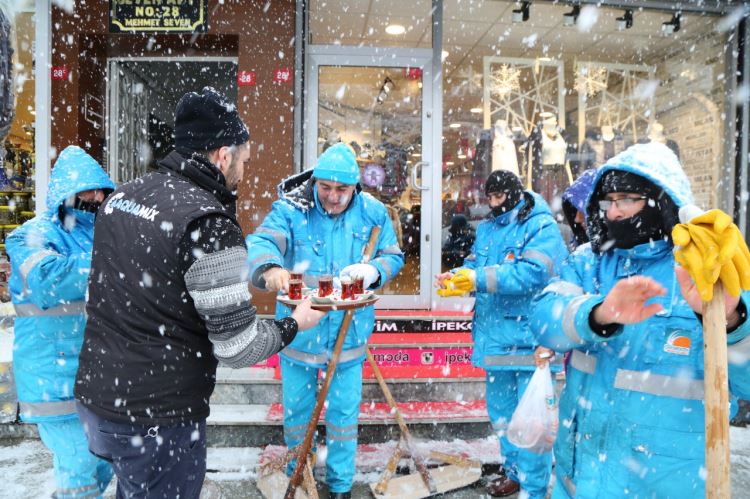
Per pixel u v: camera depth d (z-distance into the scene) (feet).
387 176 16.52
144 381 4.61
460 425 11.60
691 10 17.06
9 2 15.44
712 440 3.41
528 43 17.92
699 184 18.20
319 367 8.92
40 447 11.41
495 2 16.66
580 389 4.62
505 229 9.03
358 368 9.08
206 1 15.20
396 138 16.48
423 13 16.24
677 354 4.05
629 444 4.17
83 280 6.77
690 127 18.21
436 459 10.66
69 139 15.56
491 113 17.85
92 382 4.80
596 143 18.60
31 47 16.15
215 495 9.22
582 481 4.39
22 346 7.02
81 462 7.16
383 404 12.26
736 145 17.25
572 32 18.06
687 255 3.35
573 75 18.34
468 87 17.70
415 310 16.08
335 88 16.19
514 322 8.78
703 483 4.00
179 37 15.57
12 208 18.85
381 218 9.39
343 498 9.00
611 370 4.34
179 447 4.83
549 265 8.27
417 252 16.57
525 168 18.17
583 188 7.02
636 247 4.35
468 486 9.83
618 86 18.63
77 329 7.14
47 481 9.88
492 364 8.93
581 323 4.02
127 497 4.97
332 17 16.10
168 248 4.51
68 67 15.40
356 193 9.19
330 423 9.10
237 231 4.77
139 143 20.17
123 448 4.76
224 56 16.89
